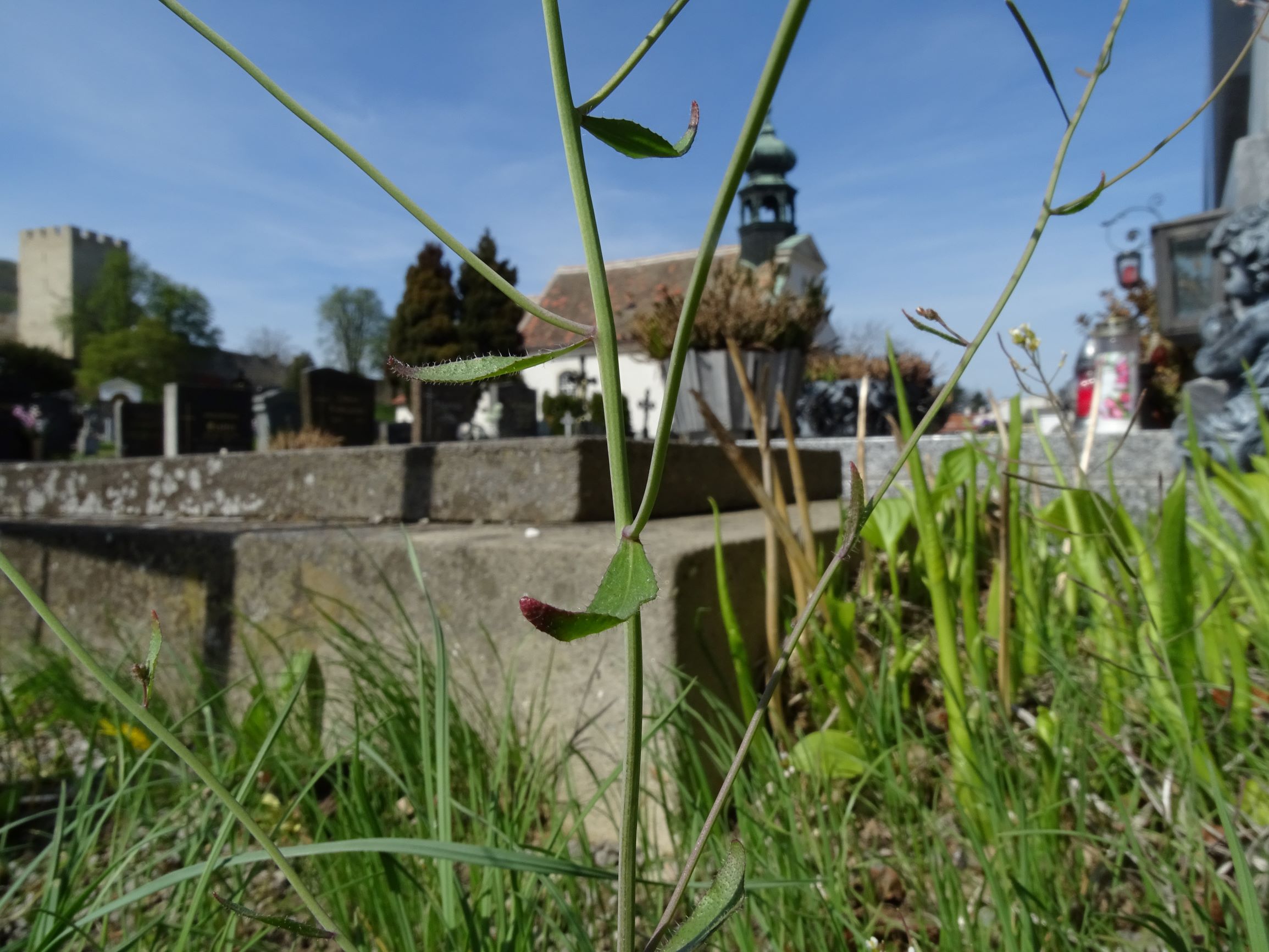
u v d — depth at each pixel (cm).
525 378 2853
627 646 43
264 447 1550
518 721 166
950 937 90
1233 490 163
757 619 175
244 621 217
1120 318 504
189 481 317
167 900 122
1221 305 436
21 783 180
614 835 147
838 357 892
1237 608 163
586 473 222
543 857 91
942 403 48
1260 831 104
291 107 42
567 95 41
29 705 200
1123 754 122
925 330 49
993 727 134
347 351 6031
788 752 137
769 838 109
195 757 44
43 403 1678
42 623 272
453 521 243
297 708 180
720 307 521
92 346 5081
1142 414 600
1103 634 143
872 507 47
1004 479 134
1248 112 506
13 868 144
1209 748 107
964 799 120
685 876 50
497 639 172
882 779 123
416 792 134
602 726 154
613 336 41
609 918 107
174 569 237
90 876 129
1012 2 48
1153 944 94
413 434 1126
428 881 106
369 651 171
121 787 115
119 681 205
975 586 134
